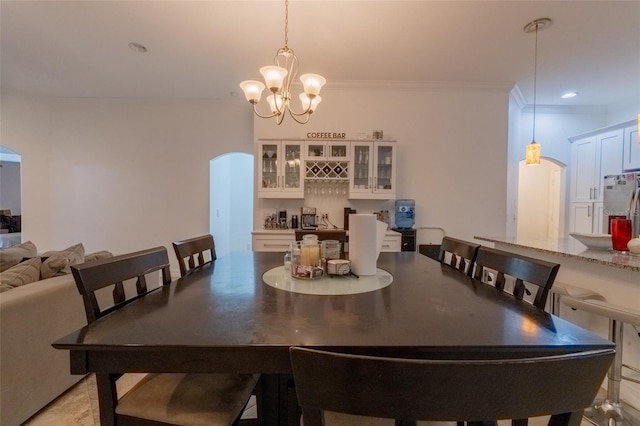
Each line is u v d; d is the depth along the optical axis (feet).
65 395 5.95
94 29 8.73
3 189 20.83
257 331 2.84
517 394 1.71
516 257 4.27
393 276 5.03
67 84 12.69
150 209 14.47
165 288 4.28
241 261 6.26
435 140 12.70
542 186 17.56
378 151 11.91
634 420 5.41
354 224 5.04
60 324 5.78
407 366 1.71
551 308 7.33
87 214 14.38
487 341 2.65
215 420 3.17
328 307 3.51
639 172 11.37
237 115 14.39
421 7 7.66
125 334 2.78
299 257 5.01
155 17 8.15
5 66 11.06
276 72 6.15
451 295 4.00
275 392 3.54
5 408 4.85
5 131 13.38
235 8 7.75
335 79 12.10
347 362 1.75
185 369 2.69
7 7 7.75
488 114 12.69
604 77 11.60
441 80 12.10
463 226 12.78
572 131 14.93
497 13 7.88
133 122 14.34
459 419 1.73
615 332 5.45
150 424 3.21
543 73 11.34
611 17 7.98
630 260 5.49
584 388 1.75
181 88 13.03
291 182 11.98
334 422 3.21
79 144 14.26
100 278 3.51
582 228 14.33
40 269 6.22
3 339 4.83
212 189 15.02
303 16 8.05
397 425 2.19
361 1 7.46
